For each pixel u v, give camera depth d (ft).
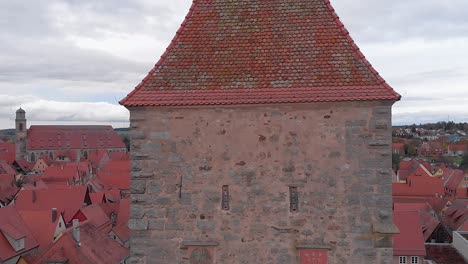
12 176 282.15
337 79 43.83
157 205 45.16
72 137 530.27
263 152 44.24
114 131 573.33
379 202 43.06
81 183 305.73
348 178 43.42
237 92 44.19
